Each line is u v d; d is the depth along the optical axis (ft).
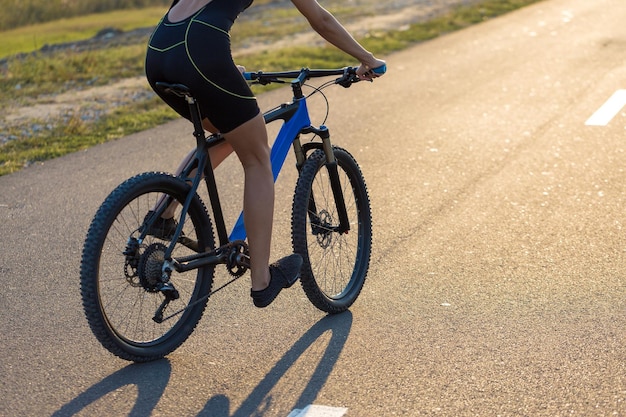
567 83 35.14
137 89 38.50
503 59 42.04
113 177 24.49
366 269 15.78
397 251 17.76
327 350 13.62
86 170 25.35
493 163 24.14
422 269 16.80
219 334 14.35
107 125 31.45
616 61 39.75
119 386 12.71
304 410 11.87
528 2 68.54
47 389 12.69
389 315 14.84
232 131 12.91
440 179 22.79
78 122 30.86
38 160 26.78
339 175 15.70
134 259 12.77
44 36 59.72
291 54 46.57
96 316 12.54
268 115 14.15
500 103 31.99
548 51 43.75
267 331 14.40
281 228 19.51
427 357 13.24
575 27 52.34
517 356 13.14
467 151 25.48
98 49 51.24
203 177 13.76
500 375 12.59
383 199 21.24
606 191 21.30
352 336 14.08
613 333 13.79
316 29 13.75
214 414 11.89
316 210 15.17
